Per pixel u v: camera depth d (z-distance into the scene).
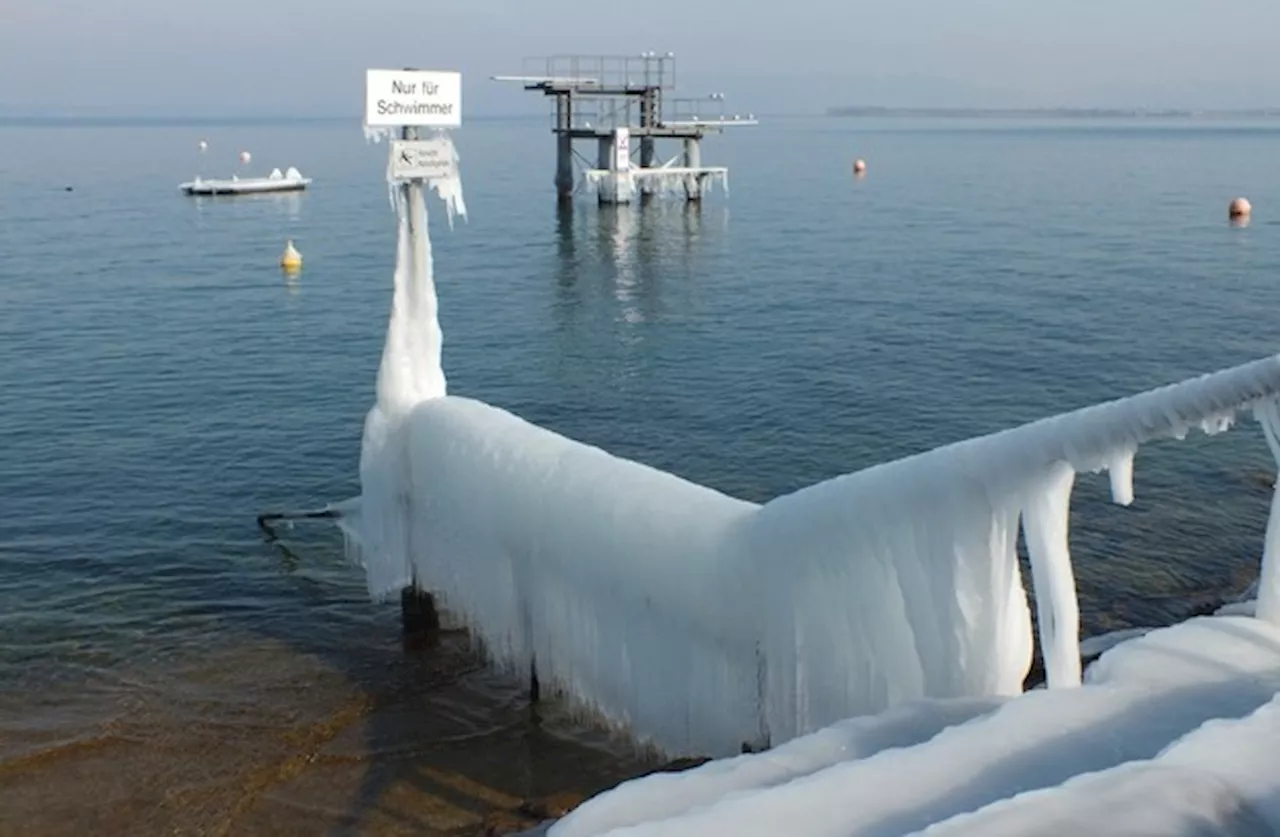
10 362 25.73
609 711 9.00
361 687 10.95
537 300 34.66
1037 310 31.58
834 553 6.93
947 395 23.17
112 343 27.73
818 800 4.45
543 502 9.17
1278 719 4.62
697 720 8.10
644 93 62.41
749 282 37.44
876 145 149.88
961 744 4.82
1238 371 5.60
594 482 8.80
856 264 40.88
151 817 8.94
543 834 7.98
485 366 26.11
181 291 35.22
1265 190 68.81
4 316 30.88
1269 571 6.32
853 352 26.86
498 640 10.23
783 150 134.00
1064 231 49.38
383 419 11.32
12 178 83.88
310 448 19.48
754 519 7.53
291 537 15.36
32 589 13.73
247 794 9.23
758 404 22.58
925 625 6.53
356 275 38.44
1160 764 4.30
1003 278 37.09
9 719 10.57
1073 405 22.45
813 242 47.28
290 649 11.90
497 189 74.62
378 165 103.50
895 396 23.06
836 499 6.94
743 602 7.58
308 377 24.50
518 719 9.91
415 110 11.25
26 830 8.77
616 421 21.62
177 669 11.56
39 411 21.78
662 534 8.11
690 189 62.97
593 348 27.81
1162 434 5.68
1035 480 6.01
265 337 28.62
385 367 11.34
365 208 61.06
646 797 5.08
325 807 9.02
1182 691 5.26
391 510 11.47
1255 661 5.58
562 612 9.24
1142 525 15.48
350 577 13.91
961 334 28.61
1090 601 13.27
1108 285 35.22
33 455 19.12
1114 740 4.82
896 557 6.61
